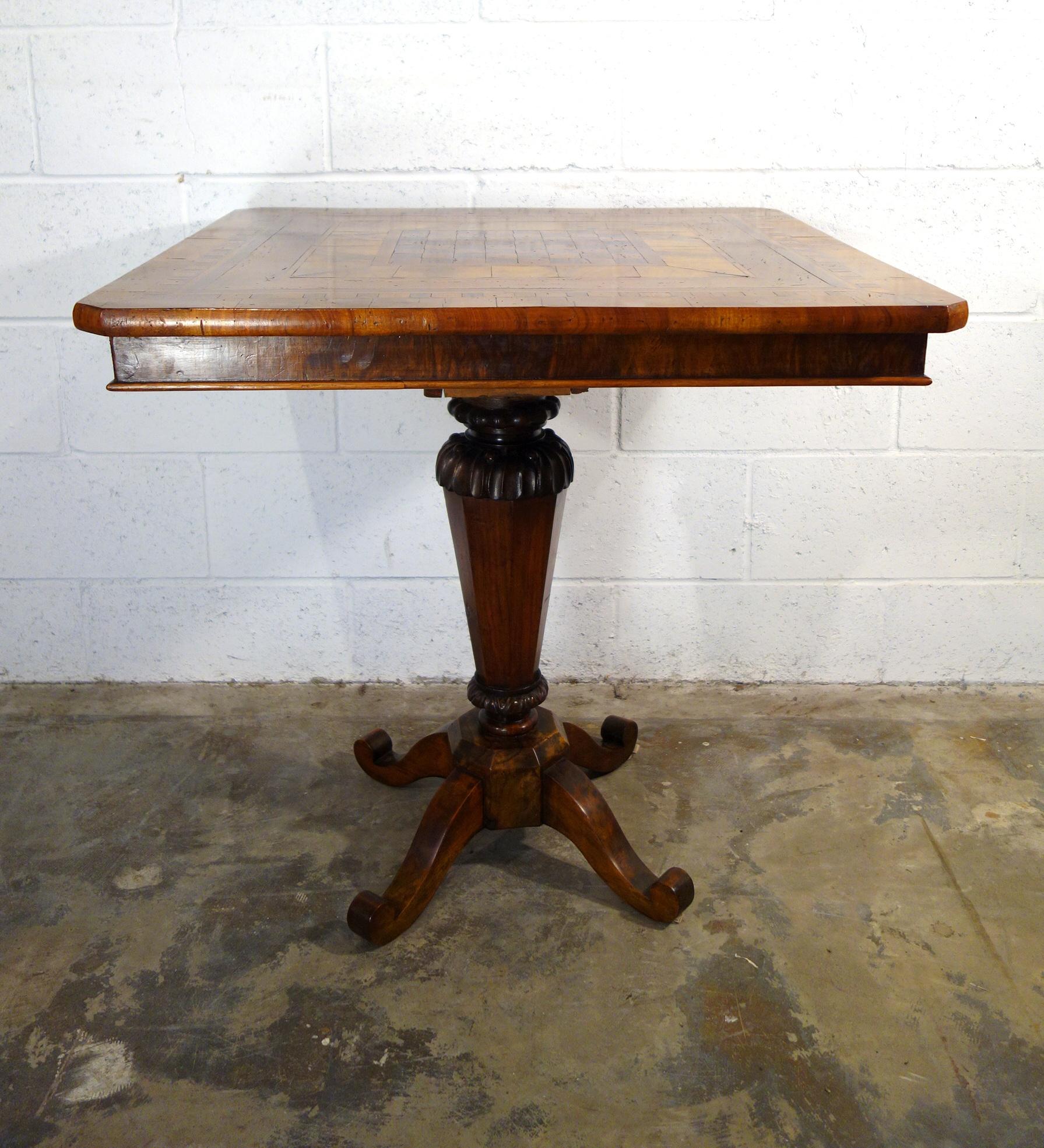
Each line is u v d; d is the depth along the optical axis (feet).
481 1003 4.58
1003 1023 4.44
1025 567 6.93
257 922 5.05
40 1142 3.94
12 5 6.05
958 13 6.05
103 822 5.79
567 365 3.57
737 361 3.59
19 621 7.08
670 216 5.97
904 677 7.16
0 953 4.84
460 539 4.99
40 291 6.51
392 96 6.23
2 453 6.75
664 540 6.91
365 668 7.15
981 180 6.31
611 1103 4.09
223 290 3.71
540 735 5.33
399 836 5.70
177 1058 4.30
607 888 5.29
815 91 6.20
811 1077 4.19
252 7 6.08
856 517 6.86
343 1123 4.02
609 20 6.10
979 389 6.61
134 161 6.32
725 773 6.22
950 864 5.42
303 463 6.77
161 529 6.91
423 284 3.86
